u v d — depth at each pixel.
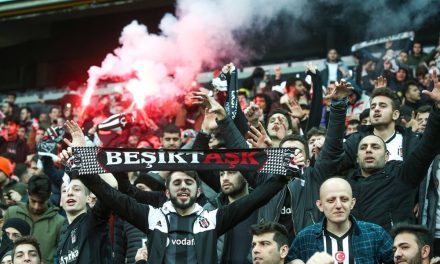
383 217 8.62
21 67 28.06
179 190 7.87
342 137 8.69
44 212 10.36
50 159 10.49
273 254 7.66
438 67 14.62
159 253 7.75
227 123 8.88
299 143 9.43
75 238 8.53
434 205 9.39
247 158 7.70
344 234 7.87
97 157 7.70
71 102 20.06
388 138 9.41
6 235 9.76
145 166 7.70
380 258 7.83
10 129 17.25
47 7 23.53
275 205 8.80
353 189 8.81
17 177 14.05
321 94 11.05
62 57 27.55
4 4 24.11
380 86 10.53
